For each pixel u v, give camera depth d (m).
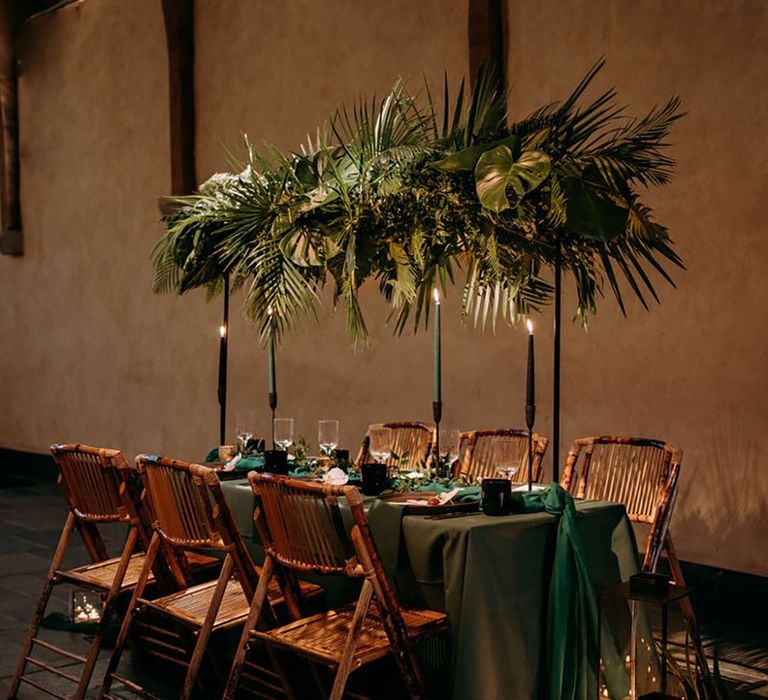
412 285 3.51
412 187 3.36
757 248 4.77
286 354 7.41
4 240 10.44
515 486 3.63
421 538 3.02
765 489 4.73
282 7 7.42
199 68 8.17
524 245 3.37
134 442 8.98
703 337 4.98
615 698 3.14
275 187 3.71
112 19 9.10
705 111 4.96
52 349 10.06
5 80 10.32
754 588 4.70
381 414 6.71
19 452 10.48
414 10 6.47
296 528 2.84
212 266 4.30
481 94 3.47
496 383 5.98
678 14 5.07
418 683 2.80
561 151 3.24
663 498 3.68
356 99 6.90
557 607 3.03
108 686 3.39
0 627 4.46
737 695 3.57
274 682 3.44
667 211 5.11
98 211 9.37
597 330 5.44
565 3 5.59
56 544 6.44
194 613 3.16
